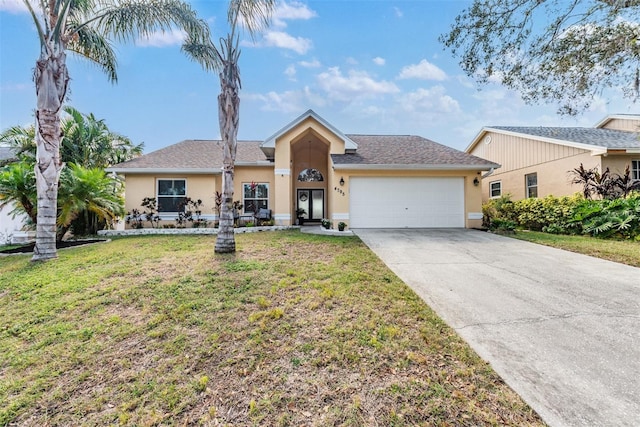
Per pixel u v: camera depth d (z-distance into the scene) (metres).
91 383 2.99
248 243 9.21
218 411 2.57
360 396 2.67
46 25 7.54
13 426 2.53
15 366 3.30
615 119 17.53
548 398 2.59
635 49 7.84
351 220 12.91
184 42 8.56
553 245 8.94
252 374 3.02
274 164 14.85
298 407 2.58
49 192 7.66
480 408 2.49
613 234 9.72
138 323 4.11
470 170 12.95
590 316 4.11
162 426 2.44
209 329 3.89
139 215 13.91
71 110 15.54
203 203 14.53
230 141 7.94
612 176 11.91
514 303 4.60
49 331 3.97
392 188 13.00
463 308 4.43
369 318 4.10
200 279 5.70
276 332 3.79
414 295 4.92
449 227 13.03
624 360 3.10
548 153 14.50
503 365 3.05
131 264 6.80
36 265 6.92
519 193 16.38
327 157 16.97
